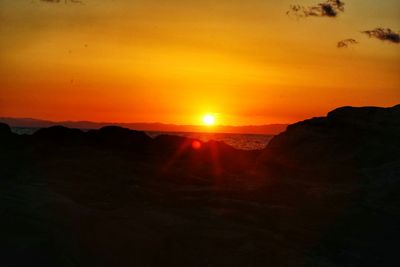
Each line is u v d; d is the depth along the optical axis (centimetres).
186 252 1014
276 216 1216
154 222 1102
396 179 1434
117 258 981
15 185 1236
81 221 1040
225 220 1163
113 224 1055
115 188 1339
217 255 1019
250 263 1011
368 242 1127
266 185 1459
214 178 1588
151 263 988
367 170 1594
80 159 1596
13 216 996
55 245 954
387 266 1048
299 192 1395
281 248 1066
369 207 1270
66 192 1272
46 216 1021
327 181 1575
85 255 970
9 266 897
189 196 1346
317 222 1198
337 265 1037
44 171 1448
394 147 1712
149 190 1363
